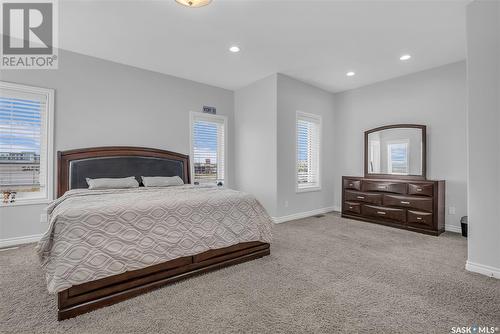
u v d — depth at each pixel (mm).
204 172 4789
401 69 4062
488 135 2201
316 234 3588
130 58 3648
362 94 4953
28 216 3129
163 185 3715
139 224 1992
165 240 2064
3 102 3039
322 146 5160
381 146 4566
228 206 2543
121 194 2736
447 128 3842
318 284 2086
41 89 3203
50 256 1698
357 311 1704
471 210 2320
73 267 1661
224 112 5031
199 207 2348
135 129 3951
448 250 2922
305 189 4770
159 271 2041
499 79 2135
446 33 2943
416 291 1966
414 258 2672
